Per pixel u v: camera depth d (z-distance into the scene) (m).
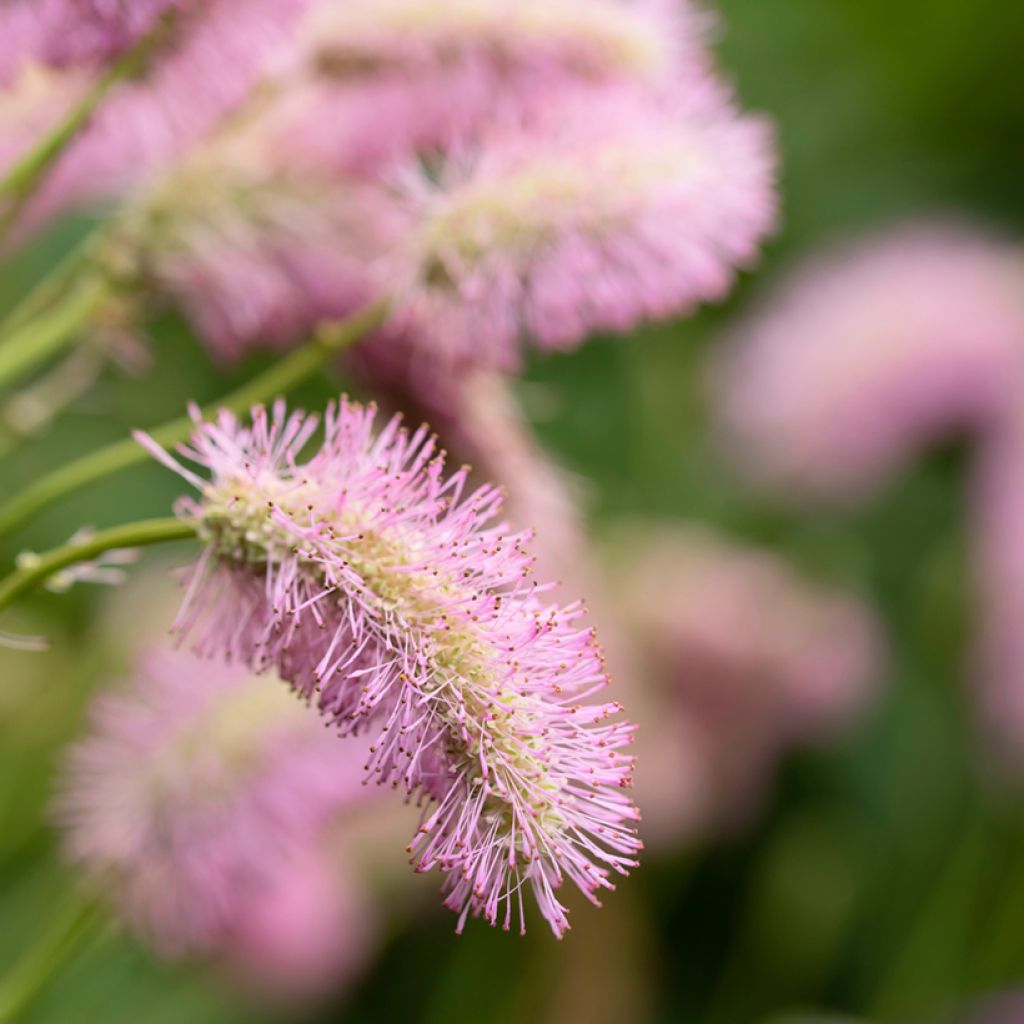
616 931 1.27
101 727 0.86
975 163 1.74
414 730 0.73
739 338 1.58
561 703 0.74
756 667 1.28
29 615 1.19
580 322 0.83
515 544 0.74
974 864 1.34
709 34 1.59
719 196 0.83
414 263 0.82
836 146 1.72
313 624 0.74
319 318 0.84
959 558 1.44
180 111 0.81
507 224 0.82
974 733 1.37
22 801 1.12
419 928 1.33
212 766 0.85
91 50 0.79
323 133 0.84
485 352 0.83
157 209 0.83
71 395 0.84
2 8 0.79
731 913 1.42
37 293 0.84
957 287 1.49
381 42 0.83
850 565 1.55
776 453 1.52
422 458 0.75
